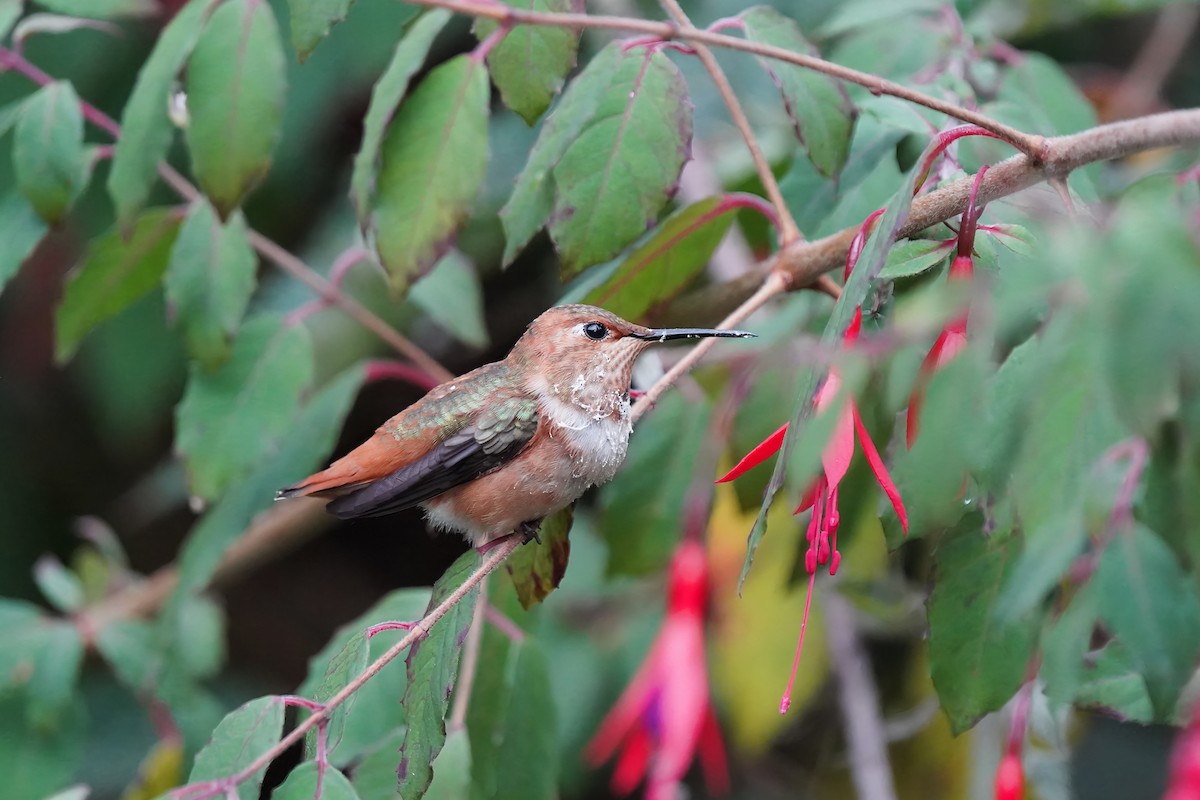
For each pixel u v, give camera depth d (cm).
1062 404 340
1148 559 433
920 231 518
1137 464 438
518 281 1126
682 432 726
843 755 955
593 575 919
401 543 1305
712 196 607
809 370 423
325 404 743
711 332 629
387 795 586
